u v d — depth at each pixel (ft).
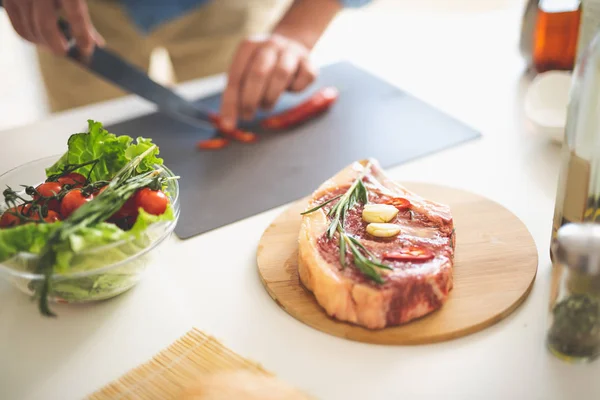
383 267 2.88
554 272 2.76
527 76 5.54
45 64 7.25
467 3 10.97
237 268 3.42
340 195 3.47
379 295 2.78
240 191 4.12
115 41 7.02
